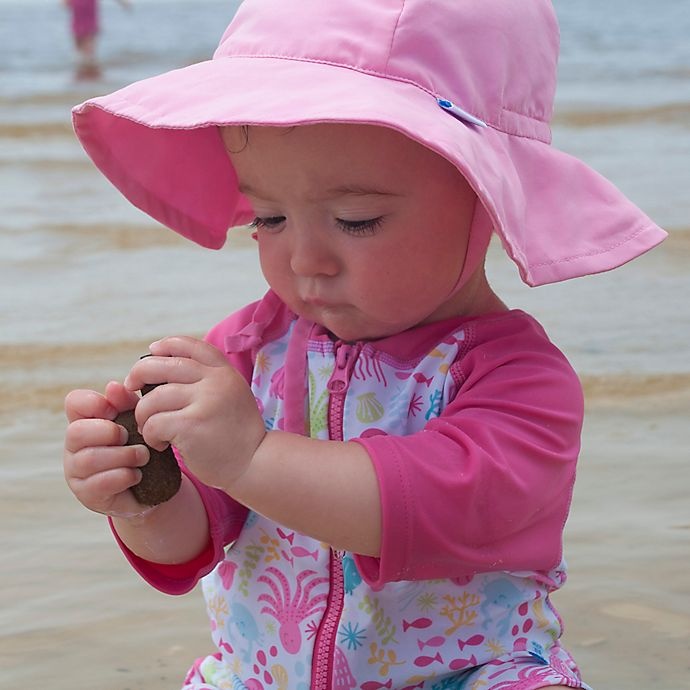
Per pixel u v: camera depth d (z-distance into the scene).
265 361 3.34
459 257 3.01
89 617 4.18
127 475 2.84
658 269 7.93
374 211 2.91
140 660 3.94
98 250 8.58
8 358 6.34
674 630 4.03
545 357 3.09
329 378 3.18
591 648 3.92
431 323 3.18
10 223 9.43
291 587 3.17
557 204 3.09
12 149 13.29
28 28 33.91
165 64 24.36
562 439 3.00
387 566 2.85
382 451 2.84
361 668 3.09
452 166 2.93
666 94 17.14
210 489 3.21
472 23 3.02
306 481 2.80
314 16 3.07
